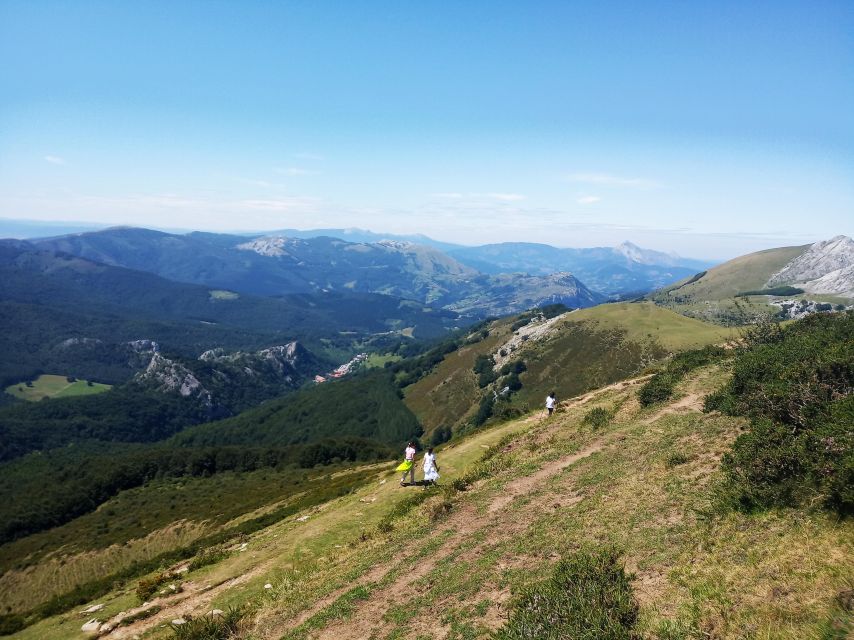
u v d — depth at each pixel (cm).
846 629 725
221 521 7088
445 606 1333
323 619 1493
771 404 1745
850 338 2222
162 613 1948
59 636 1952
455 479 2898
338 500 3619
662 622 932
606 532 1439
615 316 19312
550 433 3288
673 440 2177
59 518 11144
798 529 1064
